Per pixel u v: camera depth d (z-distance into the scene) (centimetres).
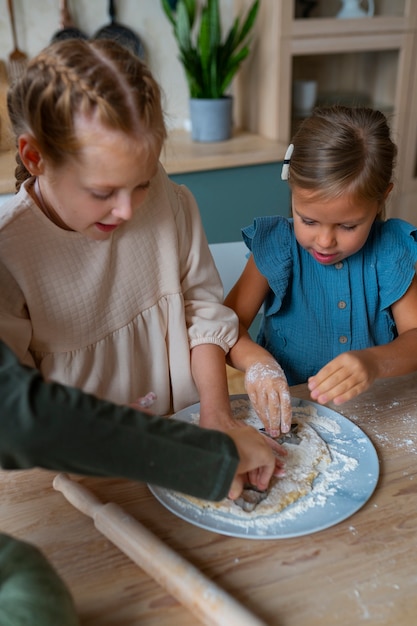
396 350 95
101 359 92
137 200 73
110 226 77
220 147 204
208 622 54
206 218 200
